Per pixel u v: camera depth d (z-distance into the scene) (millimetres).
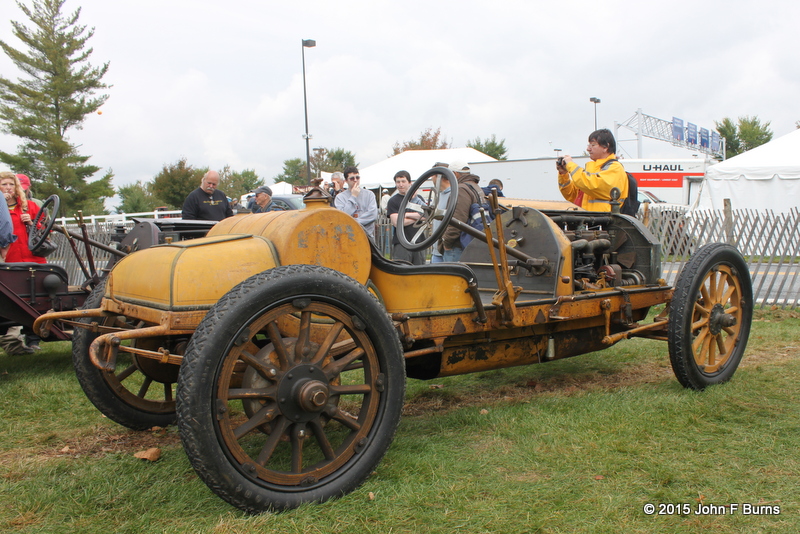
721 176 14367
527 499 2363
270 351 2346
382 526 2166
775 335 5328
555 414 3320
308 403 2268
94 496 2430
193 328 2408
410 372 3289
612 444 2871
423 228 3188
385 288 2875
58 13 35531
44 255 5453
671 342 3617
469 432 3123
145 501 2371
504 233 3805
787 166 13438
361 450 2459
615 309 3629
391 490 2422
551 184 16891
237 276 2490
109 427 3361
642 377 4199
